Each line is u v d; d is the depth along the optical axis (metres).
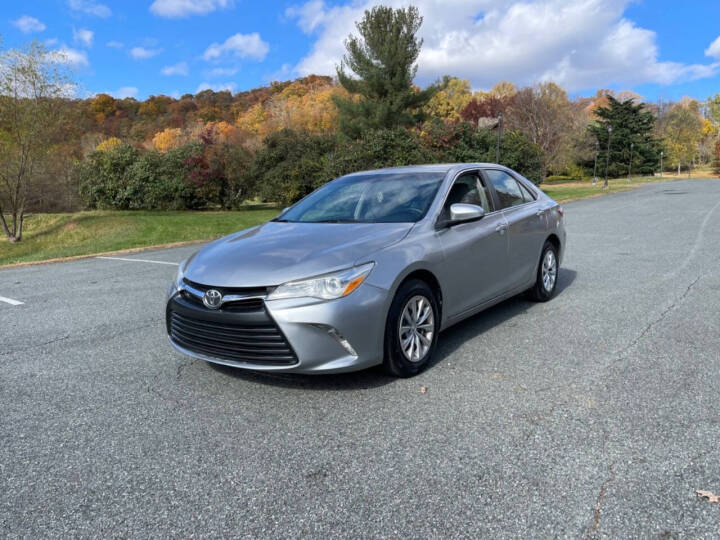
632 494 2.27
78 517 2.27
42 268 9.94
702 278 6.41
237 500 2.35
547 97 49.12
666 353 3.94
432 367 3.85
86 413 3.32
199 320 3.43
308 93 82.31
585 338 4.37
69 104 18.64
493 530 2.07
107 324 5.50
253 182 26.52
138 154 28.19
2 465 2.71
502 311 5.34
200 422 3.13
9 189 18.62
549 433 2.82
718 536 1.99
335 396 3.40
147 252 11.84
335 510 2.24
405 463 2.59
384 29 30.22
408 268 3.54
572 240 10.46
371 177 4.91
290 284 3.20
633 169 63.03
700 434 2.74
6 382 3.92
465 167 4.79
